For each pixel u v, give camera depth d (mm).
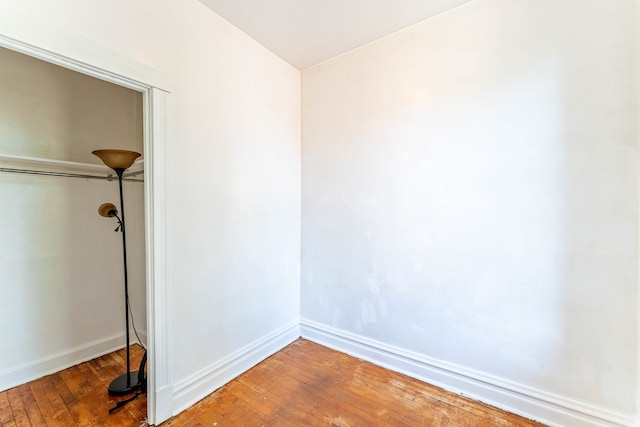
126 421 1670
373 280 2336
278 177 2531
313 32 2174
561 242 1620
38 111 2102
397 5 1885
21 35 1160
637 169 1435
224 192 2039
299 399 1887
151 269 1632
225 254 2059
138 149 2605
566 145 1593
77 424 1644
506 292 1788
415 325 2141
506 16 1741
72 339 2271
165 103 1656
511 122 1743
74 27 1309
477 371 1897
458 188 1932
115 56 1438
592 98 1521
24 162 1953
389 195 2232
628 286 1470
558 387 1650
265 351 2414
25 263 2047
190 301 1823
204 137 1891
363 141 2361
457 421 1695
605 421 1525
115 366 2262
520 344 1752
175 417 1712
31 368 2059
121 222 1970
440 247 2014
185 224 1784
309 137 2715
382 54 2244
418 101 2080
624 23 1443
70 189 2256
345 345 2512
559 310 1636
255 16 1981
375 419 1708
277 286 2545
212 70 1935
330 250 2590
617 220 1483
